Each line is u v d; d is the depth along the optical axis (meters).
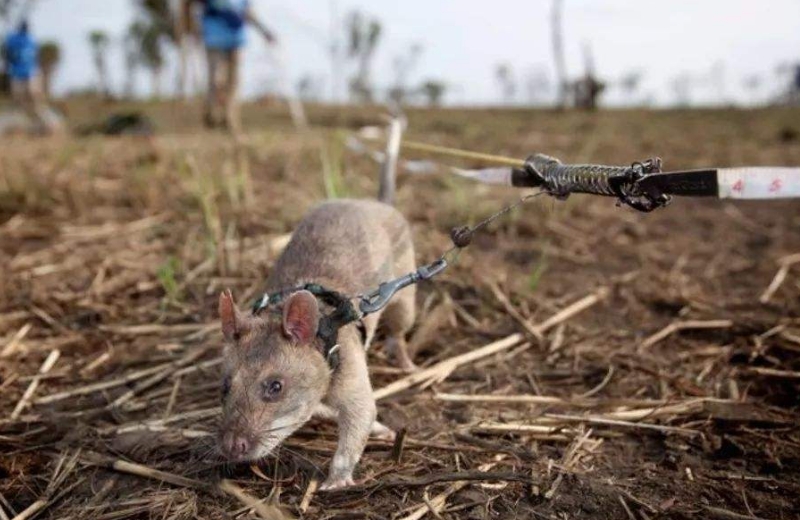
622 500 0.32
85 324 0.51
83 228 0.71
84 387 0.43
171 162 1.00
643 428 0.39
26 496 0.33
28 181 0.82
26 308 0.53
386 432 0.37
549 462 0.35
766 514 0.32
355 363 0.35
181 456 0.36
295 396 0.32
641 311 0.55
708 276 0.63
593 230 0.75
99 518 0.31
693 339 0.50
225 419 0.32
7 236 0.69
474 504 0.32
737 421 0.39
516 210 0.79
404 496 0.32
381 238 0.42
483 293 0.56
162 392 0.42
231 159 1.03
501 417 0.40
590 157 1.29
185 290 0.56
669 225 0.79
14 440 0.37
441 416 0.40
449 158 1.17
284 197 0.81
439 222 0.74
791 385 0.43
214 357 0.46
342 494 0.32
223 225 0.70
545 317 0.53
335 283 0.38
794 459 0.36
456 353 0.48
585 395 0.43
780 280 0.61
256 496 0.33
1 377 0.44
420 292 0.56
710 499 0.33
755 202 0.90
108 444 0.37
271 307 0.36
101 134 1.50
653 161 0.29
